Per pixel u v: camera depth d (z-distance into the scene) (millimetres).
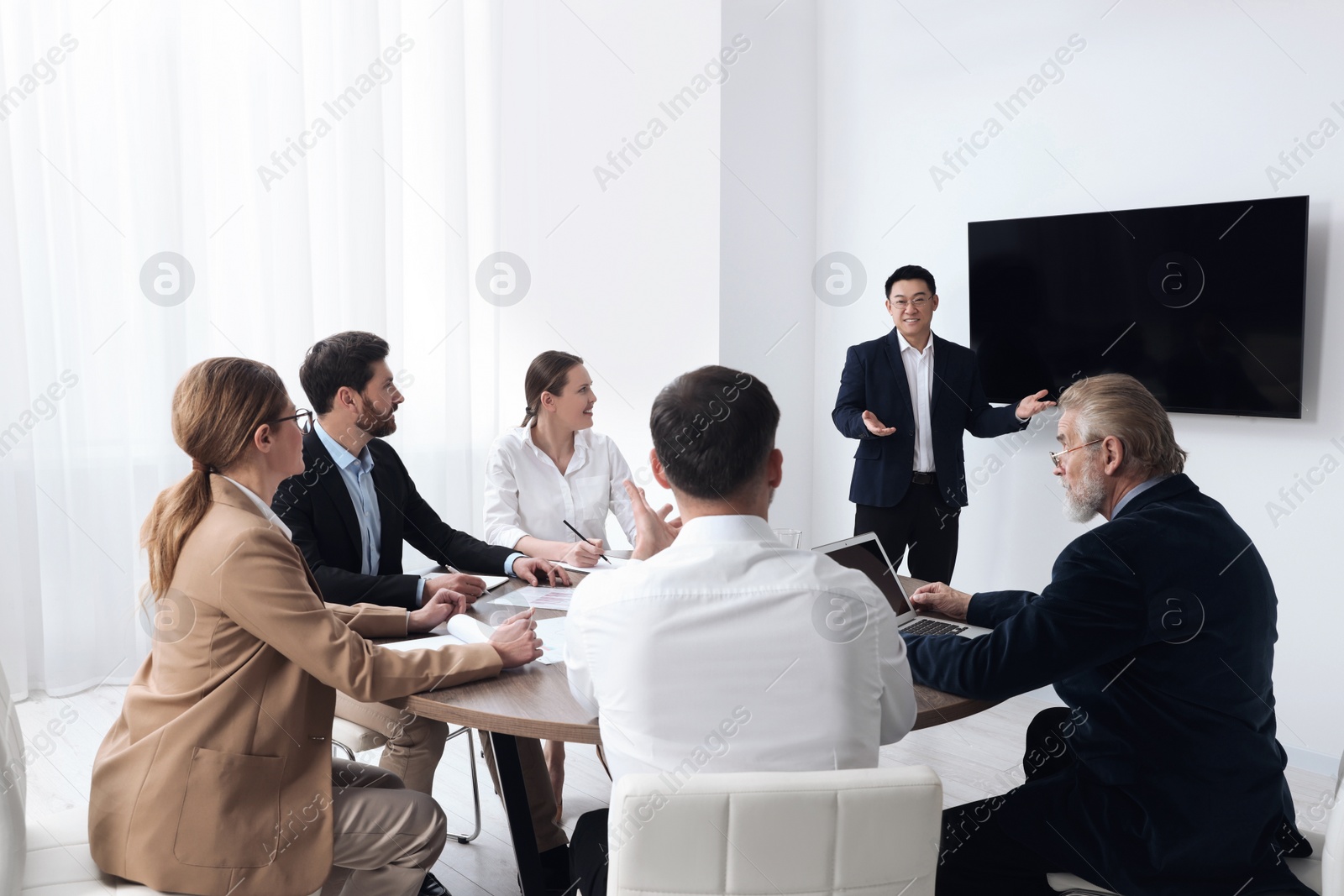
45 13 3482
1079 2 3664
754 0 4266
